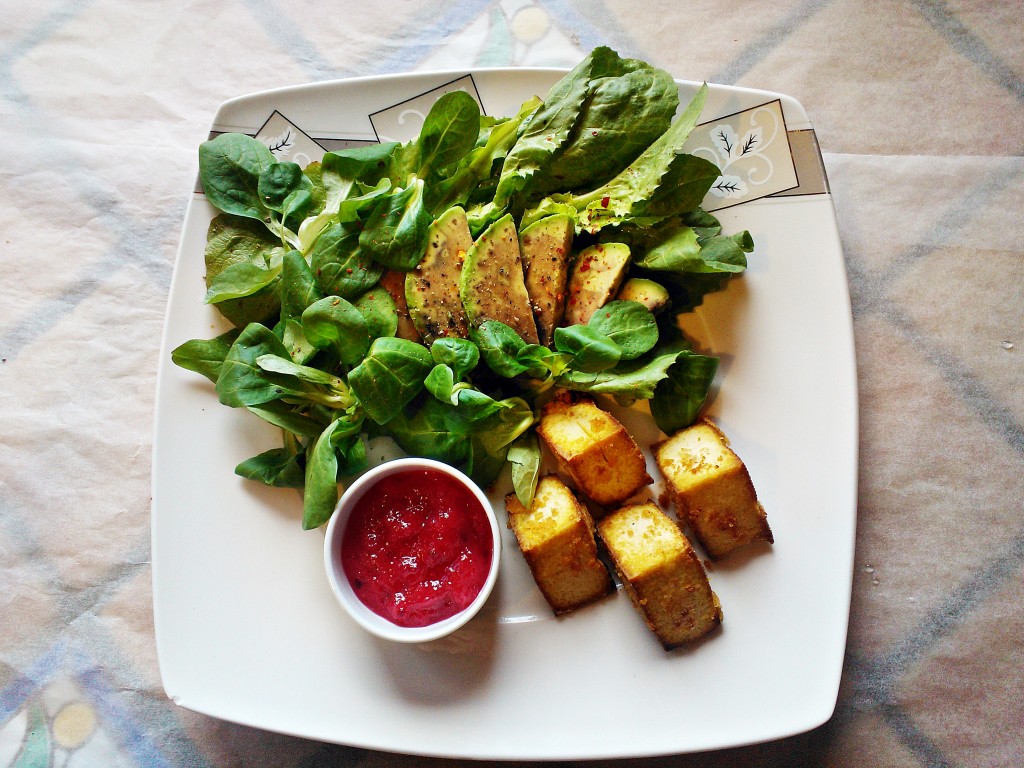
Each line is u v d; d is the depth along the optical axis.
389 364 0.29
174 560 0.32
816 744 0.33
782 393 0.32
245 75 0.39
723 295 0.32
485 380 0.31
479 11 0.38
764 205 0.32
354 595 0.29
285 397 0.30
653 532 0.30
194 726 0.34
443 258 0.31
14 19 0.39
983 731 0.32
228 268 0.31
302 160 0.34
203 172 0.32
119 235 0.38
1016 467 0.34
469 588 0.29
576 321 0.31
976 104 0.36
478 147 0.32
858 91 0.37
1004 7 0.37
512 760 0.30
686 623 0.30
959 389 0.34
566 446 0.30
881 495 0.34
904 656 0.33
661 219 0.31
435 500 0.29
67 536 0.36
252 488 0.32
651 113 0.31
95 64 0.39
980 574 0.33
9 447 0.36
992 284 0.35
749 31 0.37
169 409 0.32
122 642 0.35
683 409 0.31
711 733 0.30
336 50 0.39
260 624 0.31
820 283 0.32
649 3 0.38
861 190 0.36
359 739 0.30
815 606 0.30
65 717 0.34
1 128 0.39
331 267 0.31
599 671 0.30
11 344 0.37
